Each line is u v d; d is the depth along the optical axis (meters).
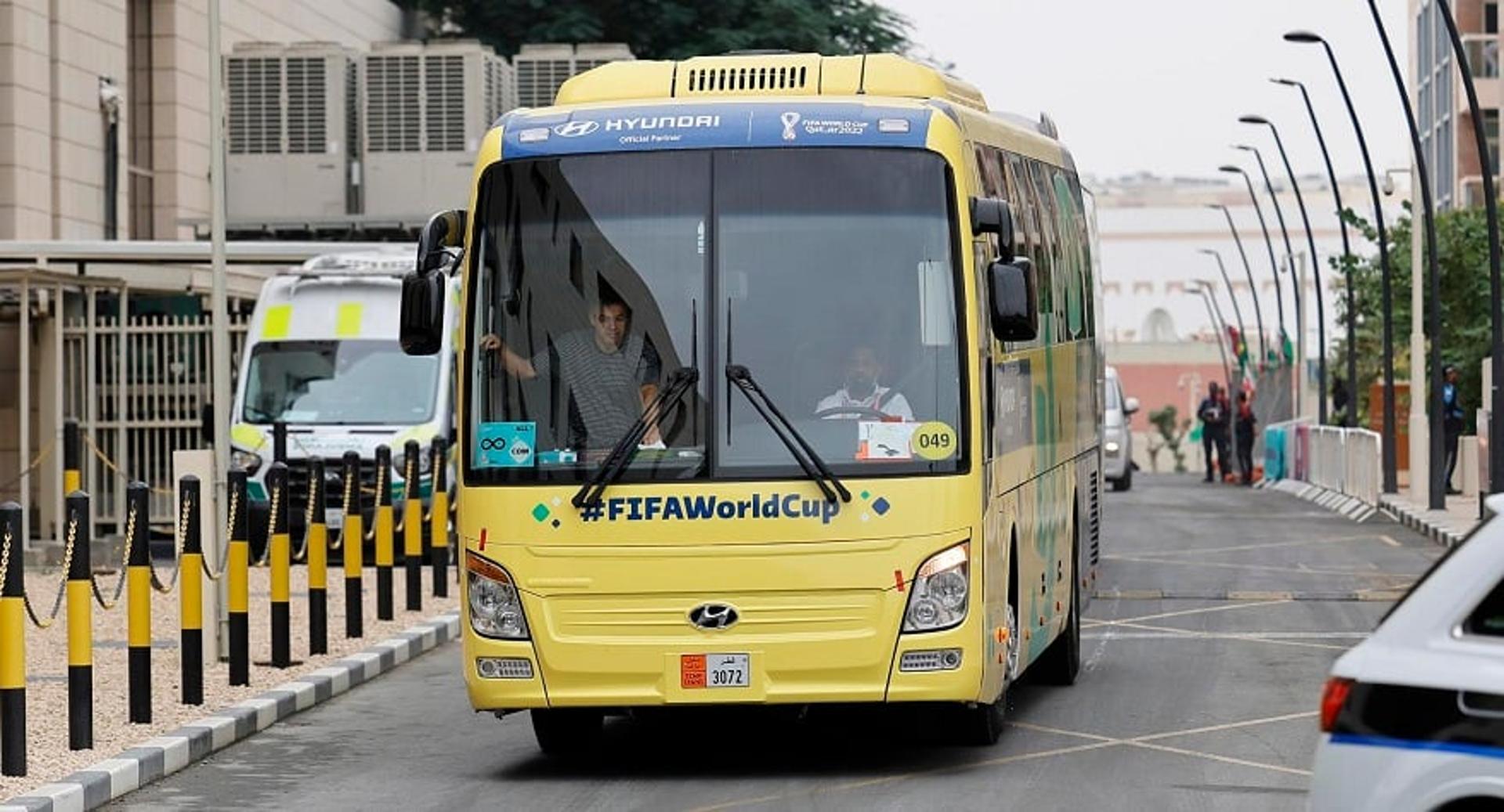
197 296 58.19
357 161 66.44
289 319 53.16
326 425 51.75
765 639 22.33
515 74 69.88
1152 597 43.41
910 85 24.30
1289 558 53.78
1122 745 24.89
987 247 23.98
